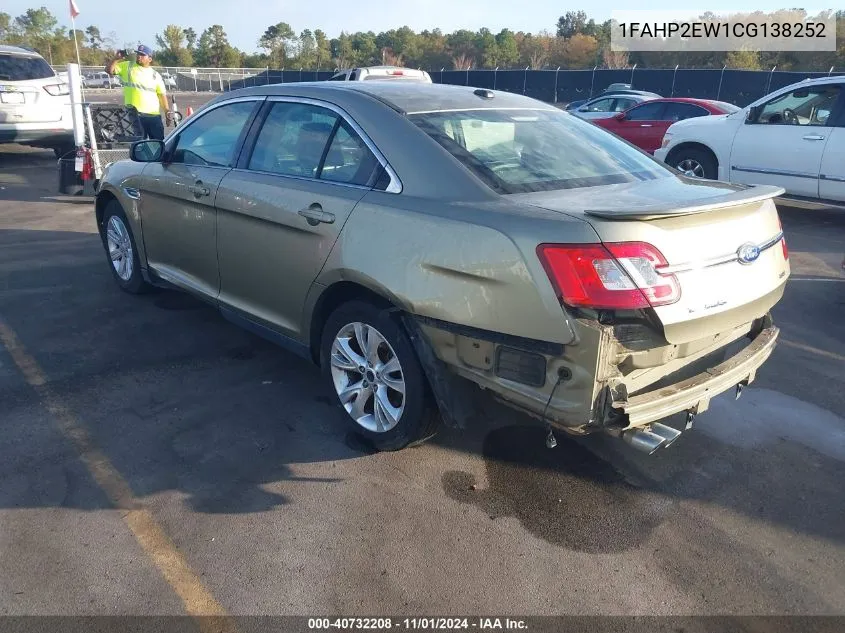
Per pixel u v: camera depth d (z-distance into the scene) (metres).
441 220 3.05
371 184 3.45
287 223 3.73
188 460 3.50
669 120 13.66
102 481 3.31
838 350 5.08
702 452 3.69
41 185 11.23
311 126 3.87
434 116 3.58
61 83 12.12
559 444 3.73
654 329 2.72
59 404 4.02
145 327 5.22
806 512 3.22
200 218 4.48
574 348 2.67
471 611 2.60
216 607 2.59
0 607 2.55
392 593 2.68
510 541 2.98
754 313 3.13
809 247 8.09
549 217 2.79
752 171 9.66
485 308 2.88
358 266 3.33
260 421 3.90
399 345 3.27
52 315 5.41
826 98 8.96
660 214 2.65
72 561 2.79
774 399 4.29
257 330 4.27
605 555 2.91
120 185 5.40
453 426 3.17
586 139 3.89
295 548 2.90
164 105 10.88
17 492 3.20
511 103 4.02
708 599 2.69
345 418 3.75
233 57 80.94
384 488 3.32
